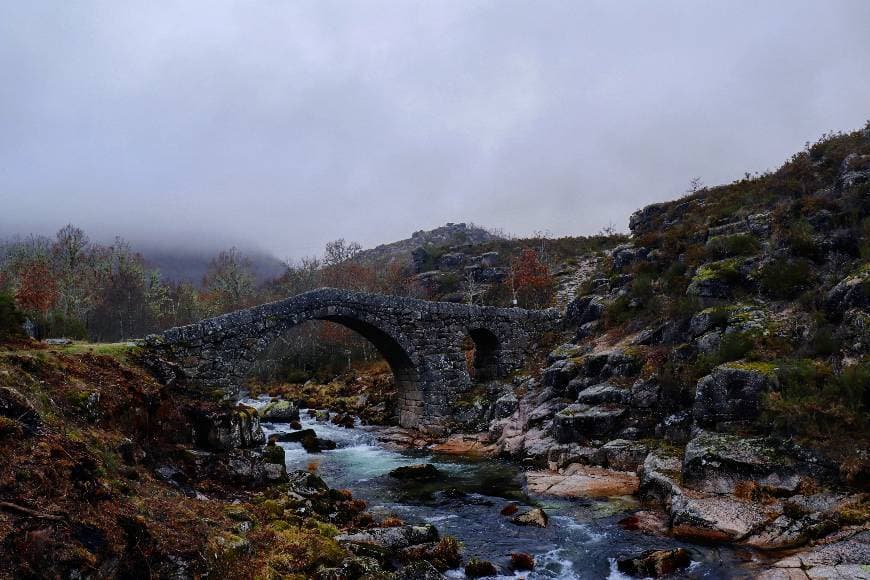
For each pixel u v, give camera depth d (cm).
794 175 2425
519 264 4953
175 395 1395
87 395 976
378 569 884
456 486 1684
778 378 1366
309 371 4606
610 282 2867
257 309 2042
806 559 930
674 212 3219
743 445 1288
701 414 1483
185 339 1822
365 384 3616
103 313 4181
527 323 3066
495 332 2905
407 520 1341
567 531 1234
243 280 5812
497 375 2886
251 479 1245
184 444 1247
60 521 580
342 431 2688
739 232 2288
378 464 2042
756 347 1572
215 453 1255
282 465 1367
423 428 2591
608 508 1357
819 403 1233
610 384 1914
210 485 1134
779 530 1052
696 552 1056
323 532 1031
